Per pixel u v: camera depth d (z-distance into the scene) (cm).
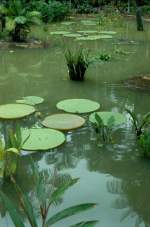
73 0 1666
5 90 570
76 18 1460
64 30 1153
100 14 1555
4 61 762
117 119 440
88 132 416
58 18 1374
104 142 394
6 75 659
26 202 241
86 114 464
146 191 311
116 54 819
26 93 555
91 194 303
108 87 588
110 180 325
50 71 686
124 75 654
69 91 566
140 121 445
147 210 286
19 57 796
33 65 731
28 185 316
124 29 1197
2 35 951
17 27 927
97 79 632
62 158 362
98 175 332
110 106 501
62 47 895
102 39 1002
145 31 1166
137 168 346
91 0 1683
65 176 329
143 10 1586
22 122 436
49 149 374
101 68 703
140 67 710
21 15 943
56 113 469
